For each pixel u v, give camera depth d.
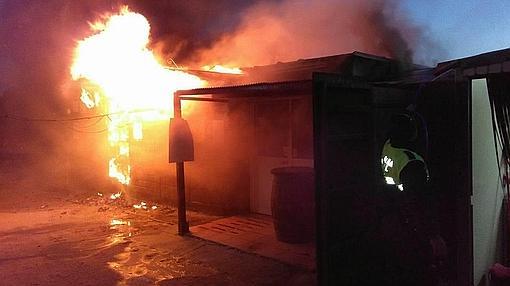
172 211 9.42
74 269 6.04
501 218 6.09
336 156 4.66
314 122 4.46
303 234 6.83
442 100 5.41
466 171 5.00
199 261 6.26
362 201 5.06
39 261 6.39
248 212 8.94
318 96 4.43
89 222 8.65
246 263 6.13
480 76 4.76
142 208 9.80
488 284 5.73
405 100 5.77
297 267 5.89
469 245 5.07
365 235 5.10
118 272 5.91
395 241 5.41
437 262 5.34
